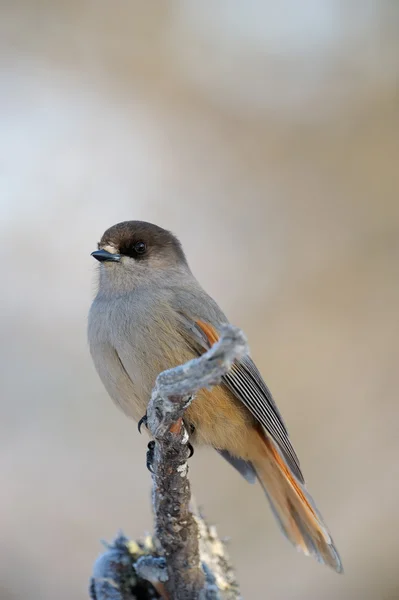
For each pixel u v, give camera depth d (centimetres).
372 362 1306
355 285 1348
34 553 1198
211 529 841
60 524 1222
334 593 1176
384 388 1291
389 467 1248
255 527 1225
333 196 1397
